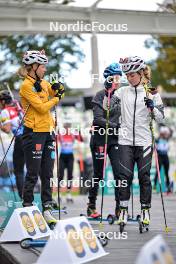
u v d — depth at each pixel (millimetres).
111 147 10742
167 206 15109
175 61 40969
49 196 9805
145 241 8742
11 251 7863
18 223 8625
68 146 17453
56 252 6746
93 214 11289
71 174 17625
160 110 9633
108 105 9922
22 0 20766
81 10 21219
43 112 9469
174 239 8883
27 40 35719
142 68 9508
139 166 9531
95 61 23500
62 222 6852
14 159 12195
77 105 31188
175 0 20391
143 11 21375
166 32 21844
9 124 12125
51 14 21328
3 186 17125
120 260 7227
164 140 20797
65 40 36406
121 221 9281
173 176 23953
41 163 9844
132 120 9500
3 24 21375
